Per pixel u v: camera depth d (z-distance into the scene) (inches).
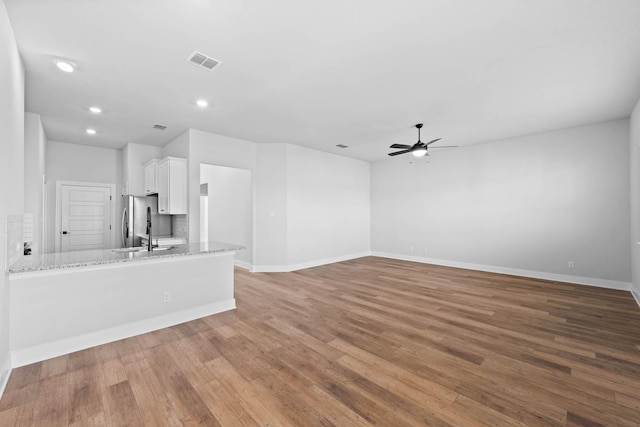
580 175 186.2
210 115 161.2
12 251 89.4
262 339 107.5
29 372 84.7
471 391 76.0
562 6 77.7
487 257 228.1
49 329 93.9
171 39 91.8
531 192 205.6
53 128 181.5
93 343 101.7
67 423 64.3
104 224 232.8
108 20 82.0
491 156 224.7
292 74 115.4
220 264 138.0
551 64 108.6
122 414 67.3
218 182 280.5
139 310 113.0
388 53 101.0
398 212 288.0
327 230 264.1
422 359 92.5
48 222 209.5
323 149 251.9
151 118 165.0
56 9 76.9
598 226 180.4
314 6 77.3
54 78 116.2
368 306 144.6
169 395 74.4
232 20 82.9
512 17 82.2
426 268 240.4
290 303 149.7
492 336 109.2
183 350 99.0
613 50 98.9
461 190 242.4
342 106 149.7
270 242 228.4
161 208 189.0
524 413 67.5
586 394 74.4
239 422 65.0
